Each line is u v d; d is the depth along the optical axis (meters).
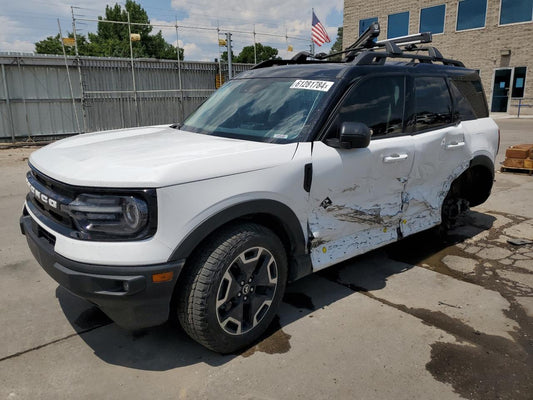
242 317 2.62
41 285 3.56
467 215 5.47
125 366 2.53
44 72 13.57
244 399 2.25
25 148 12.77
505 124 16.66
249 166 2.54
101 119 14.84
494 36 20.38
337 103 3.04
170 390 2.32
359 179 3.15
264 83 3.58
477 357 2.58
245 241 2.50
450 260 4.07
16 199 6.50
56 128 14.12
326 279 3.67
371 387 2.33
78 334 2.85
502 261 4.04
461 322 2.97
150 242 2.20
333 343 2.73
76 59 13.95
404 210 3.66
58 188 2.42
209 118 3.61
